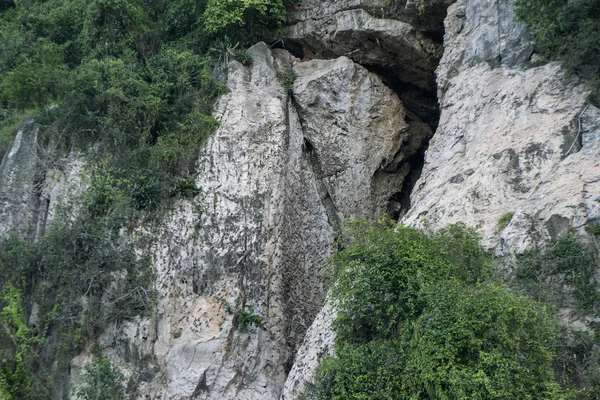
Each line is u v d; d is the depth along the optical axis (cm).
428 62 1923
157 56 1861
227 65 1856
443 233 1191
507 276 1135
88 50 1894
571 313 1072
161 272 1593
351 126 1872
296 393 1327
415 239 1168
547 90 1391
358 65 1950
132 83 1741
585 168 1219
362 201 1831
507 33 1548
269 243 1650
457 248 1148
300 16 1994
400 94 2023
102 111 1739
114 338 1512
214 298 1573
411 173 2006
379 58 1939
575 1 1285
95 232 1569
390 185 1914
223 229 1644
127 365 1496
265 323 1591
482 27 1614
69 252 1545
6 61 1969
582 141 1273
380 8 1889
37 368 1445
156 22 1991
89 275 1523
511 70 1504
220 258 1612
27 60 1906
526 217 1191
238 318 1568
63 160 1692
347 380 1087
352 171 1844
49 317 1480
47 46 1953
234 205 1669
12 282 1503
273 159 1742
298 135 1866
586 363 1006
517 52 1511
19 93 1858
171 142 1723
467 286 1045
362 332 1163
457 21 1706
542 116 1362
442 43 1919
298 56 2033
